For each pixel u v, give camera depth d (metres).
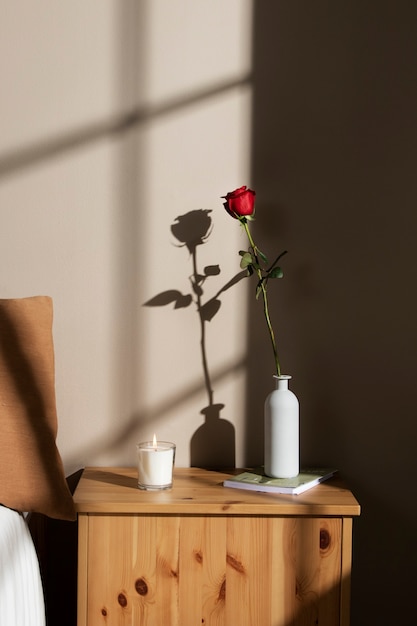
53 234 2.10
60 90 2.09
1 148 2.09
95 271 2.11
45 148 2.10
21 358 1.84
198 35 2.09
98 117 2.10
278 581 1.79
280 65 2.09
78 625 1.79
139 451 1.89
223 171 2.11
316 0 2.09
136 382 2.12
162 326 2.12
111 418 2.12
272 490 1.87
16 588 1.54
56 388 2.12
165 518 1.78
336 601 1.78
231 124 2.10
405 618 2.13
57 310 2.11
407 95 2.09
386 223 2.10
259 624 1.79
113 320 2.11
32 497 1.76
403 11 2.09
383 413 2.12
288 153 2.10
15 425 1.79
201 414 2.12
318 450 2.12
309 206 2.11
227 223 2.11
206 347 2.12
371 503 2.12
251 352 2.12
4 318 1.86
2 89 2.09
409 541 2.13
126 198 2.10
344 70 2.09
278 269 1.97
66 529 2.13
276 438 1.94
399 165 2.10
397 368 2.11
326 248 2.11
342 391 2.12
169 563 1.79
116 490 1.88
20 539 1.67
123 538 1.78
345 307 2.11
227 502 1.77
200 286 2.11
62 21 2.08
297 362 2.12
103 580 1.79
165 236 2.11
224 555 1.79
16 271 2.11
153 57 2.09
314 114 2.10
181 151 2.10
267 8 2.09
